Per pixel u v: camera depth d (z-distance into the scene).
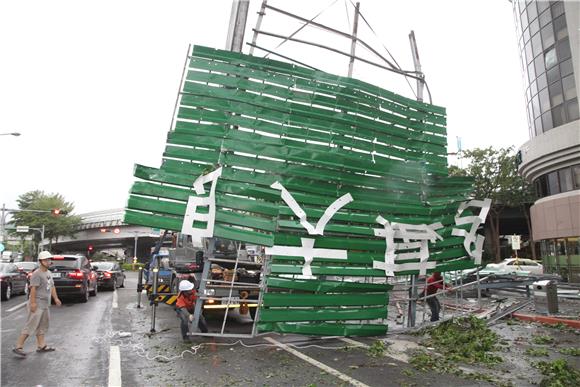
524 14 31.33
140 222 8.30
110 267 23.44
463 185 11.22
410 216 10.37
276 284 8.80
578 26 25.61
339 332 9.17
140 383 6.07
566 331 10.39
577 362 7.34
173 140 8.67
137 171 8.38
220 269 11.53
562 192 27.28
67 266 16.25
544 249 29.28
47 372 6.63
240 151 8.95
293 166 9.27
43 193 74.56
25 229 53.25
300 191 9.27
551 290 12.44
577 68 25.45
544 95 28.58
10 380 6.21
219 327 11.08
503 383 6.07
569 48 26.30
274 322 8.77
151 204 8.38
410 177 10.49
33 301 7.87
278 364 7.09
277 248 8.88
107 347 8.32
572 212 25.89
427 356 7.46
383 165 10.13
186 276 10.42
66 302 16.55
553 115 27.66
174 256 13.20
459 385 5.98
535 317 11.93
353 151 9.87
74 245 84.50
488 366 7.05
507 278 15.58
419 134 10.92
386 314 9.70
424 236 10.30
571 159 26.17
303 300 9.00
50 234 70.62
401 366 6.98
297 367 6.91
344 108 9.94
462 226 10.97
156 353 7.84
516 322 11.76
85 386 5.96
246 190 8.84
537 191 31.22
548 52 28.19
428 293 11.25
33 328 7.85
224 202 8.70
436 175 10.92
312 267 9.16
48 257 8.13
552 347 8.60
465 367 6.99
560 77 27.00
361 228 9.64
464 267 10.92
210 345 8.50
